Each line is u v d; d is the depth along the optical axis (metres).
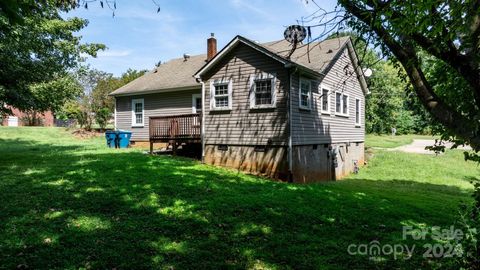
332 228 5.92
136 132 20.69
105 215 6.10
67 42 16.86
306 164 13.60
